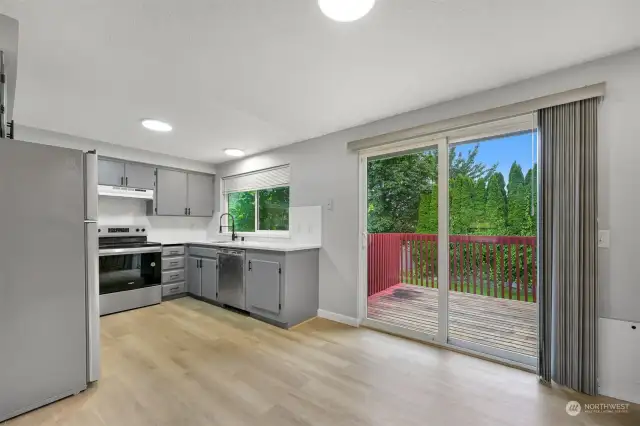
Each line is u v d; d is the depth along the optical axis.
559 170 1.98
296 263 3.23
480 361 2.35
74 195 1.94
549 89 2.05
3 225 1.67
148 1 1.36
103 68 1.97
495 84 2.22
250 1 1.36
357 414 1.70
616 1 1.36
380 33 1.61
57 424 1.62
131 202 4.26
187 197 4.66
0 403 1.64
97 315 2.04
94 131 3.32
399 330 2.89
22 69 1.97
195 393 1.90
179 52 1.79
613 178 1.83
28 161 1.75
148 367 2.25
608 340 1.83
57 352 1.84
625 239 1.79
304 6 1.40
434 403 1.80
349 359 2.38
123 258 3.69
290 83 2.20
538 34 1.63
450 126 2.48
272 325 3.18
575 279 1.90
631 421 1.62
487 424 1.61
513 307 3.37
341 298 3.27
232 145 3.90
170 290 4.20
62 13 1.43
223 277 3.80
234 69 1.99
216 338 2.82
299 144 3.73
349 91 2.33
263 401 1.82
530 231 2.44
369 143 2.99
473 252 3.56
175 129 3.25
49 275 1.82
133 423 1.62
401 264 4.00
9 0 1.34
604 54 1.84
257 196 4.48
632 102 1.79
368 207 3.23
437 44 1.72
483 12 1.45
